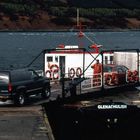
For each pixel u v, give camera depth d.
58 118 26.66
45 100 33.97
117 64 44.72
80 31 48.41
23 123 23.06
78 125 24.14
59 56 42.94
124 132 23.80
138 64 42.84
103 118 23.83
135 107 24.25
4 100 31.38
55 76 42.56
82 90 37.84
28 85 32.84
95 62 43.19
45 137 20.22
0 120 23.89
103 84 38.34
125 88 40.53
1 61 114.06
